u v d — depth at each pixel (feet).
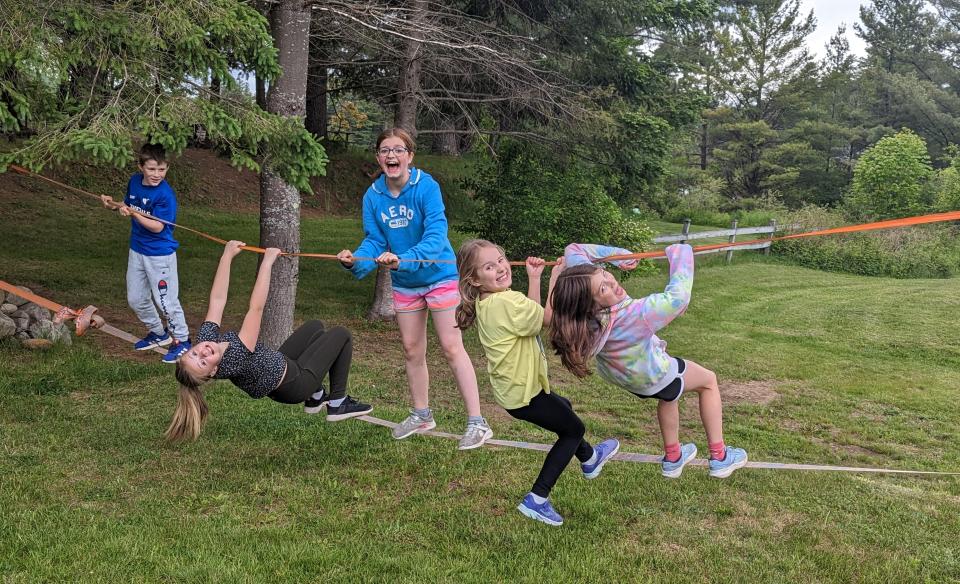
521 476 19.17
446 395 28.60
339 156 84.58
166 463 18.54
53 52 19.34
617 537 16.16
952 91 180.34
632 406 28.84
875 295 56.75
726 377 34.40
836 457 24.27
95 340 29.94
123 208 18.76
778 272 69.10
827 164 153.79
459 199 85.40
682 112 49.70
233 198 72.54
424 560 14.39
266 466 18.81
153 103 20.52
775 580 14.56
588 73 45.83
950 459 24.79
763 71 149.89
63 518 14.93
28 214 54.39
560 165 45.37
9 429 19.92
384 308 40.52
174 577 12.99
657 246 67.31
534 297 14.74
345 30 35.63
